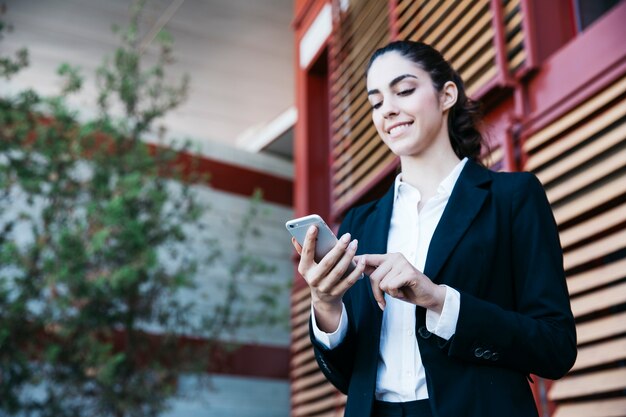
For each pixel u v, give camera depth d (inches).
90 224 252.1
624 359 109.5
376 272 45.8
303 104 248.5
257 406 353.1
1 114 243.1
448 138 56.6
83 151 263.6
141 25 310.2
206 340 294.8
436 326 45.3
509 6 142.6
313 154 242.1
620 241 107.8
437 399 44.8
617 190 110.8
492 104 143.8
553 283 48.5
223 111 376.8
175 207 282.5
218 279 360.5
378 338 49.6
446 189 53.1
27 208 309.7
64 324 242.4
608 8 133.0
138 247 253.4
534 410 46.2
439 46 161.5
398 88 55.1
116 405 243.4
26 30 312.7
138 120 283.4
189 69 341.1
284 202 398.6
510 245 50.1
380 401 49.1
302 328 233.0
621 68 114.5
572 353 47.1
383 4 193.3
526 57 134.5
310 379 219.1
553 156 122.6
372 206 57.9
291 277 385.1
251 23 309.3
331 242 47.5
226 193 380.2
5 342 234.8
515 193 51.3
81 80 270.7
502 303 49.1
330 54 230.4
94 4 297.3
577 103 122.1
